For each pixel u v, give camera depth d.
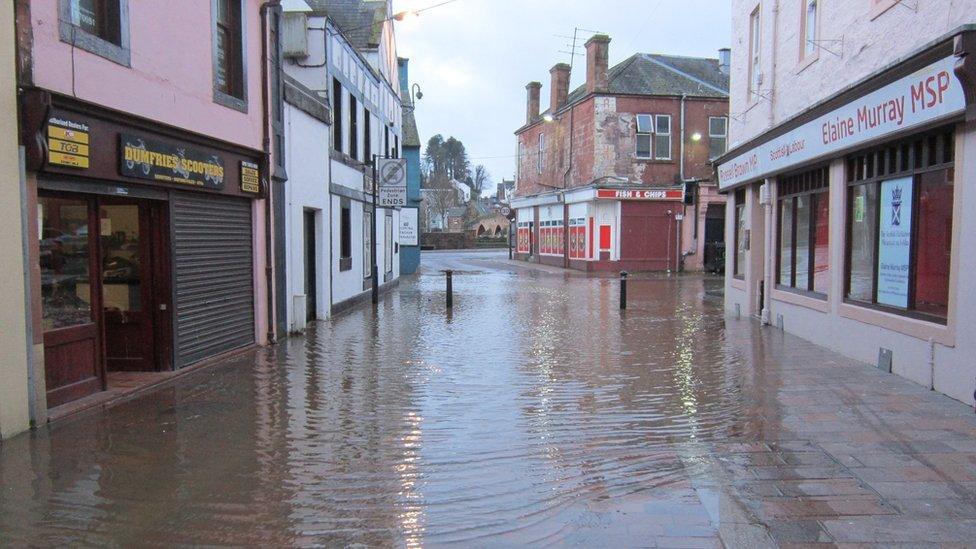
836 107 9.22
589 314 15.37
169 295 8.59
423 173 102.88
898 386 7.63
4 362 5.85
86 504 4.59
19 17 5.91
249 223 10.70
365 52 20.97
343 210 16.66
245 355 10.14
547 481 5.02
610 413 6.86
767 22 12.62
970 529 4.09
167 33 8.16
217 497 4.73
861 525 4.16
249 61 10.41
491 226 80.88
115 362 8.64
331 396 7.60
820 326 10.58
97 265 7.37
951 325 7.00
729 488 4.80
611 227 30.89
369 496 4.76
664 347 10.75
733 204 15.73
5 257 5.82
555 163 36.31
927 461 5.23
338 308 15.65
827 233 10.59
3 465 5.31
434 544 4.04
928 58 6.90
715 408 6.98
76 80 6.57
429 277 28.73
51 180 6.44
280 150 11.58
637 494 4.74
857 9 9.09
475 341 11.49
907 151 8.09
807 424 6.29
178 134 8.48
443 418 6.71
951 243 7.05
